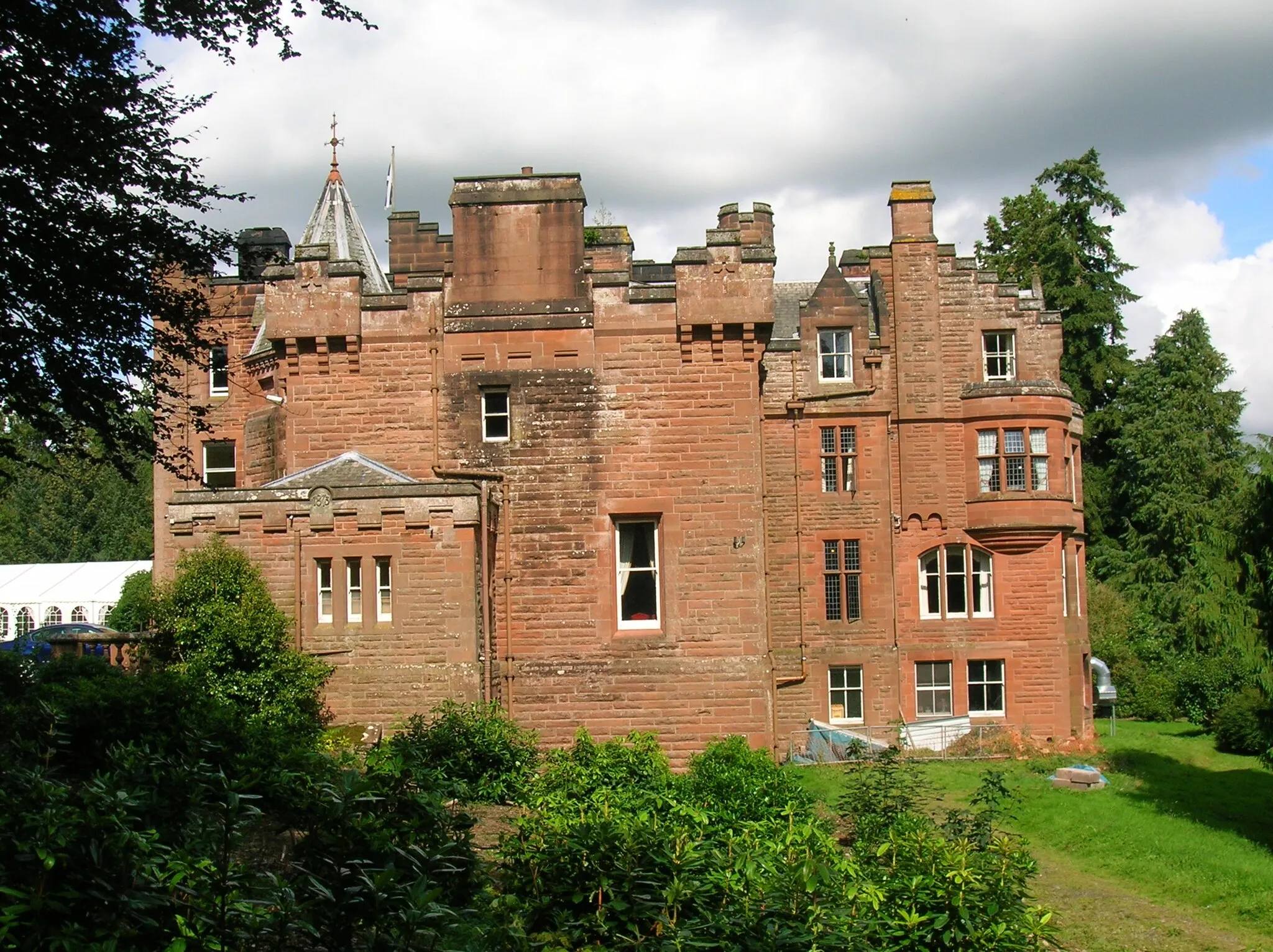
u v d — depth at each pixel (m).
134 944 7.39
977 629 36.44
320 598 23.88
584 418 26.56
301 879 8.14
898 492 36.84
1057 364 37.81
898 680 35.81
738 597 26.03
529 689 25.84
